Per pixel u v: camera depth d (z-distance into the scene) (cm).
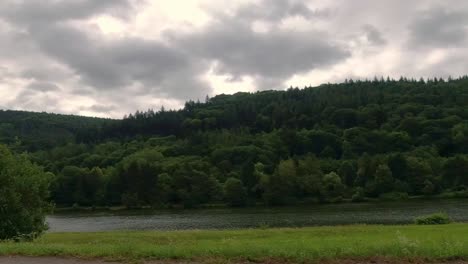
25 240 2541
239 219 7075
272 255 1379
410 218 6247
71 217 8806
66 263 1391
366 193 11150
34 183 2706
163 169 13288
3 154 2661
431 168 11500
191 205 11188
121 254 1467
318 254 1382
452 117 14712
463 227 3155
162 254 1425
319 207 9300
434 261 1346
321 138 15188
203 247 1524
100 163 15338
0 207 2508
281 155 14800
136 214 9219
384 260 1348
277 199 10856
